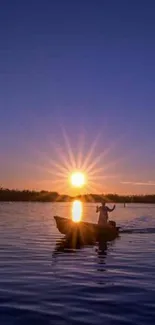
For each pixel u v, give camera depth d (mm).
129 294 11953
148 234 31109
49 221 44375
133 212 76125
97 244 24547
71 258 18641
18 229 33594
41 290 12344
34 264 16859
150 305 10836
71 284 13164
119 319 9711
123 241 26250
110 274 14875
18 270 15445
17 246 22688
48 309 10445
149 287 12828
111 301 11203
